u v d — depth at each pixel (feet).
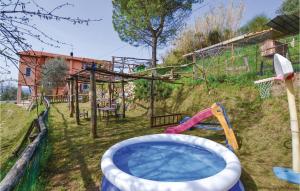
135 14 58.80
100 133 27.43
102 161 13.03
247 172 14.47
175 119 35.81
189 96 39.40
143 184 9.71
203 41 61.36
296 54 35.81
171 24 65.92
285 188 12.37
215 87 36.22
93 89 25.16
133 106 49.34
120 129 29.73
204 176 14.19
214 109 20.95
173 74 43.65
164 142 19.13
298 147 13.52
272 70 32.55
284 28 24.97
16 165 8.90
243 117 27.20
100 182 13.48
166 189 9.32
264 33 32.60
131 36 65.46
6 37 8.86
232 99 31.71
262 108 26.96
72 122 36.17
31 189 10.87
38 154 13.82
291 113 13.70
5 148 28.45
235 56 43.04
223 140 22.39
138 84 50.11
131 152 17.44
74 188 12.80
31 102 66.39
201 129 27.40
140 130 28.84
